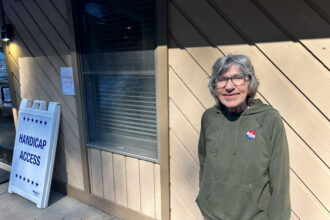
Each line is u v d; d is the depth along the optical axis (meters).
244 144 1.08
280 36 1.40
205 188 1.24
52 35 2.48
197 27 1.66
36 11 2.53
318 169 1.42
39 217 2.50
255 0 1.43
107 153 2.41
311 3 1.29
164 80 1.85
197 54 1.70
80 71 2.37
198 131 1.81
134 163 2.25
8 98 3.66
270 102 1.49
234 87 1.07
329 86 1.31
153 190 2.20
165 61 1.81
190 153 1.90
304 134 1.42
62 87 2.54
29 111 2.83
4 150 3.75
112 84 2.29
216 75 1.12
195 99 1.77
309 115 1.39
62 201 2.79
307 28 1.32
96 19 2.22
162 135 1.97
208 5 1.59
